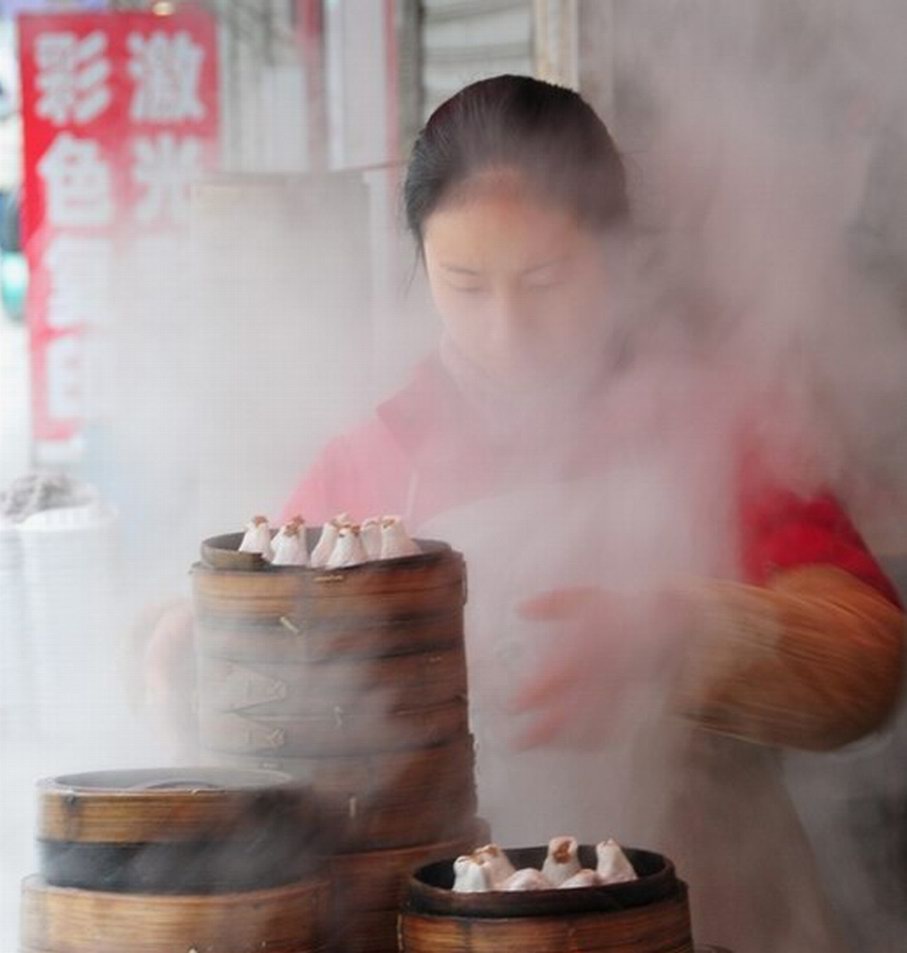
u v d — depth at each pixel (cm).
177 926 151
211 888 153
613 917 146
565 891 147
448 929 147
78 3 734
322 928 158
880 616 199
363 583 168
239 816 153
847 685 189
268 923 153
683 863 218
